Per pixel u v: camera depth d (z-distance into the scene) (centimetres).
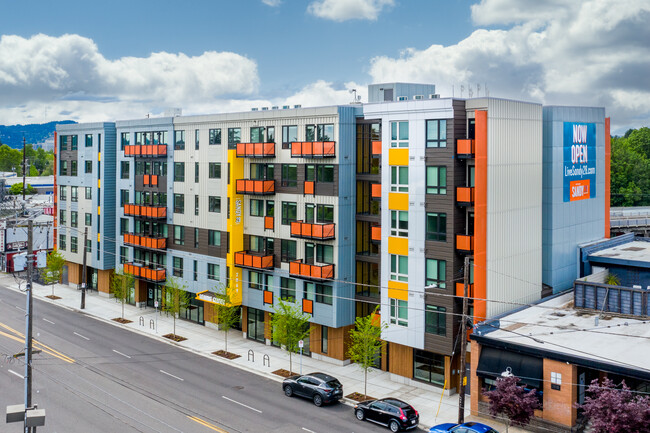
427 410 3581
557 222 4488
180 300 5369
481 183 3688
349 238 4447
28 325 2584
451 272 3756
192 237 5519
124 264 6112
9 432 3262
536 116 4216
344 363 4450
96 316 5794
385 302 4103
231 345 4906
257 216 4938
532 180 4194
